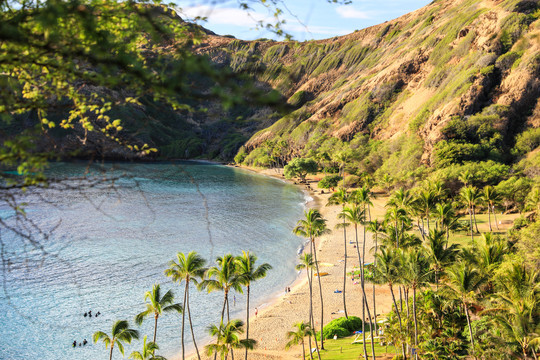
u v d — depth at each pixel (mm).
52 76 4668
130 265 69250
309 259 51125
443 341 40281
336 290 65812
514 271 28750
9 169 4207
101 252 73875
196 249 79312
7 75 4859
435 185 92625
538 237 42094
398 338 42438
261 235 93750
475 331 39094
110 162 4551
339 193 58219
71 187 4348
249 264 40688
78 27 4129
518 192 90375
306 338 51969
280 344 50562
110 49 4164
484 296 34594
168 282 64125
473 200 81062
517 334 26719
